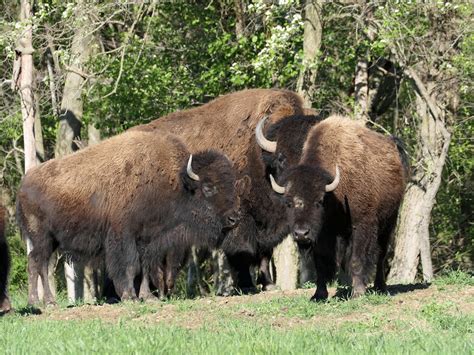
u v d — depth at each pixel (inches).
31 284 1766.7
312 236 1342.3
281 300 1481.3
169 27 2731.3
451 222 3410.4
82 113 2864.2
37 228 1771.7
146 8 2684.5
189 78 2652.6
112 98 2618.1
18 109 2817.4
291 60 2452.0
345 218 1416.1
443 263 3494.1
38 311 1553.9
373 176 1417.3
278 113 1817.2
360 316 1337.4
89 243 1740.9
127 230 1706.4
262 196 1811.0
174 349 1048.8
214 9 2716.5
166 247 1742.1
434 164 2536.9
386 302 1402.6
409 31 2337.6
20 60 2608.3
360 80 2664.9
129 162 1723.7
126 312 1473.9
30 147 2645.2
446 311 1333.7
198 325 1343.5
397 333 1213.1
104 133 3117.6
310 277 2223.2
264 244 1834.4
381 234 1485.0
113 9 2706.7
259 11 2347.4
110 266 1705.2
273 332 1179.9
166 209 1737.2
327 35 2578.7
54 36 2763.3
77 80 2760.8
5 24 2623.0
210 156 1747.0
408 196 2610.7
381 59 2849.4
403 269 2598.4
